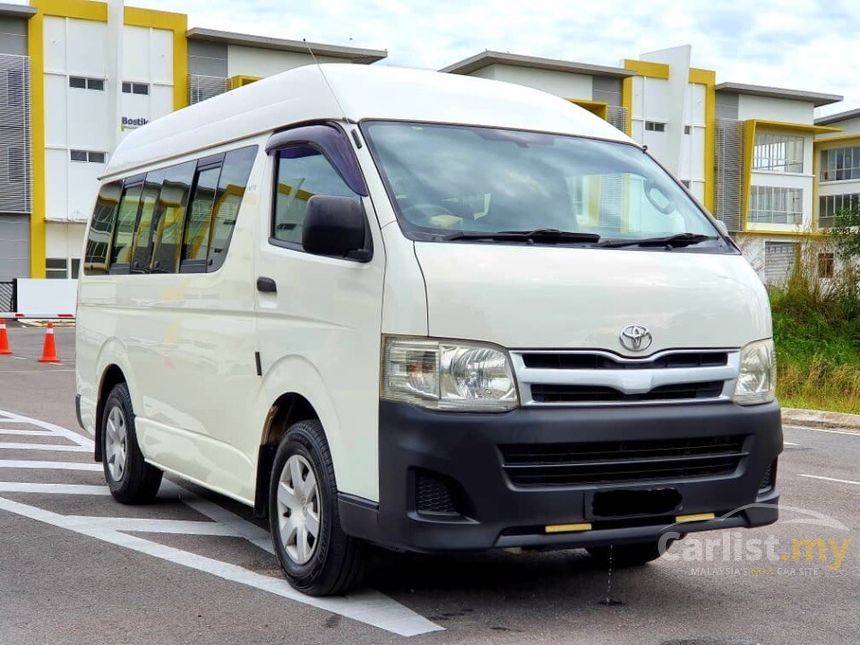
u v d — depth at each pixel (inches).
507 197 206.8
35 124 1827.0
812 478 371.6
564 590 217.5
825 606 208.8
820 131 2805.1
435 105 222.2
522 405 179.8
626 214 217.3
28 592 213.6
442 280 181.2
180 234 268.1
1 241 1829.5
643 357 188.9
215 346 242.5
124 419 298.7
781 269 971.9
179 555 244.1
